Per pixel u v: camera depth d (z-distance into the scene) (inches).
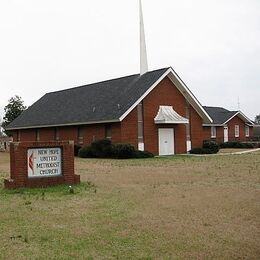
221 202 446.6
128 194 510.3
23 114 1931.6
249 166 848.9
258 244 299.9
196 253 281.7
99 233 331.3
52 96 1919.3
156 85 1347.2
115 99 1387.8
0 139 2063.2
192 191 525.7
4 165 1031.6
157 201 459.8
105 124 1348.4
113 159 1180.5
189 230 337.1
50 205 445.7
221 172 741.9
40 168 588.1
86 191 537.6
